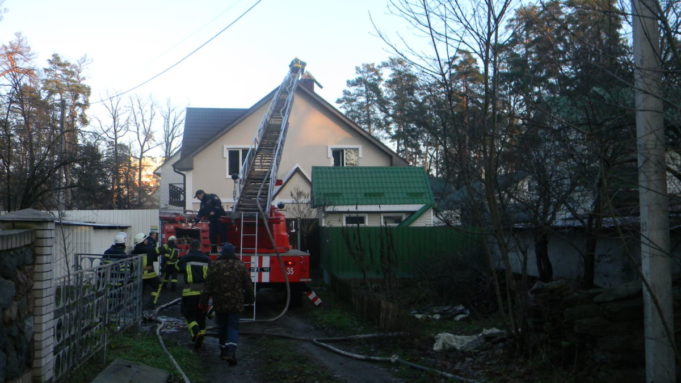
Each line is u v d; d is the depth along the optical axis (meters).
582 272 10.41
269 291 15.95
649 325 5.21
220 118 29.53
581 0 6.44
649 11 5.03
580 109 6.67
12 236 4.45
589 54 6.22
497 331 8.31
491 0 6.51
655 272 5.15
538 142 7.16
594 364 5.95
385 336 8.74
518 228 9.02
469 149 7.05
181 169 25.38
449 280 12.16
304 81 28.25
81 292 6.02
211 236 12.80
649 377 5.21
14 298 4.56
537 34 6.73
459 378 6.50
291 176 24.59
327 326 10.55
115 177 27.48
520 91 6.81
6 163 17.42
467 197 8.14
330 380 6.80
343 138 27.09
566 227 8.62
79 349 6.00
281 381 6.77
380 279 14.89
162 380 6.36
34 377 4.92
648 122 5.06
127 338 7.99
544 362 6.48
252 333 9.79
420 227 16.25
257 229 12.52
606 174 5.68
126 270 8.29
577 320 6.07
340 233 16.41
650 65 5.06
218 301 7.56
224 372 7.23
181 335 9.41
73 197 22.81
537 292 7.00
